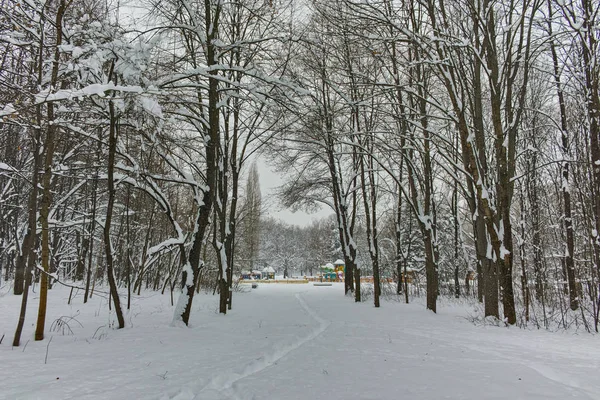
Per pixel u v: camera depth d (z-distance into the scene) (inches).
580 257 678.5
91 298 678.5
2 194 642.8
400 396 173.0
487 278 503.2
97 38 313.0
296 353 279.3
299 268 3801.7
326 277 2367.1
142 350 270.8
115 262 1077.1
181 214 1079.0
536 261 739.4
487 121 801.6
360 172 831.1
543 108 737.6
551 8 507.8
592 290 480.1
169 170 695.1
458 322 476.4
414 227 1413.6
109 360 237.9
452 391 180.2
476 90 546.6
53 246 847.1
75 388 177.8
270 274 2773.1
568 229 641.0
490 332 391.5
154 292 960.9
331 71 583.8
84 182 545.3
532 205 716.7
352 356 268.4
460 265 1263.5
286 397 172.6
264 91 410.6
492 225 463.2
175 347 284.5
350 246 860.6
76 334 336.5
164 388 179.6
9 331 336.8
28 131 362.6
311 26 516.4
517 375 211.6
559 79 625.3
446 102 765.9
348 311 611.5
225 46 410.0
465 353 279.6
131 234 987.3
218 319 478.3
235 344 303.0
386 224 1429.6
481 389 183.0
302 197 1042.7
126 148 471.2
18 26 295.1
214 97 444.1
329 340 339.3
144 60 314.8
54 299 621.9
